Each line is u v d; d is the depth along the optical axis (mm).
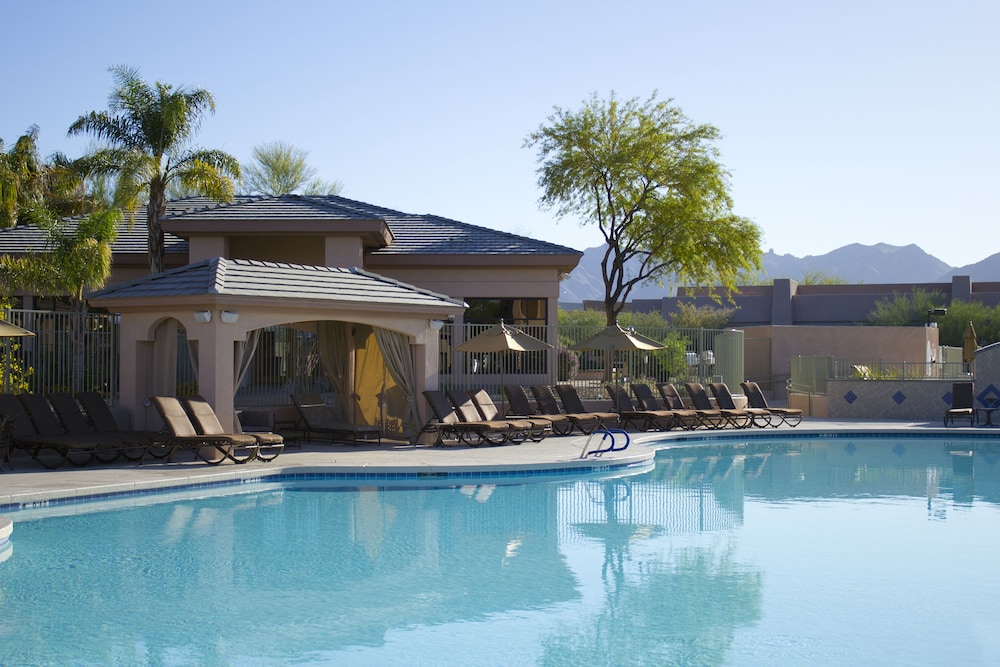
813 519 11805
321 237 24547
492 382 23609
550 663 6555
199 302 15258
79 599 7977
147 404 16312
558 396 21562
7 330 12953
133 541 10164
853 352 34094
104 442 13922
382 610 7762
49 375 17250
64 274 19734
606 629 7312
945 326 50344
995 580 8805
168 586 8406
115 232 21078
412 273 25484
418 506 12484
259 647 6816
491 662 6574
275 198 26203
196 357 16047
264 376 19984
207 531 10719
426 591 8352
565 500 13062
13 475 13078
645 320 50938
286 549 9883
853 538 10648
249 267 16375
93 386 17812
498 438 18922
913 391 24828
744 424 22828
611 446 16406
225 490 13336
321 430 17703
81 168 23594
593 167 31109
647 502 13000
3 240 24953
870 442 21016
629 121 31344
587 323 50031
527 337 19609
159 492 12750
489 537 10633
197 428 14523
